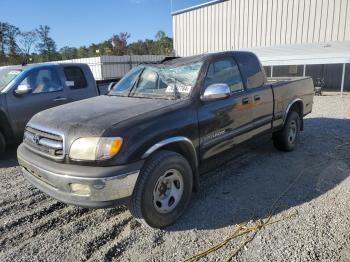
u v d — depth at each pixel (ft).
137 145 9.45
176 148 11.32
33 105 19.92
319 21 59.93
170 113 10.69
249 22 70.23
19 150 11.48
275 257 8.83
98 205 9.11
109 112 10.68
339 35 57.93
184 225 10.77
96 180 8.83
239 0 71.10
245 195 12.94
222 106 12.66
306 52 52.75
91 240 10.11
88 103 12.44
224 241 9.71
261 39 68.90
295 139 18.99
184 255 9.13
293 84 18.13
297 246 9.27
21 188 14.48
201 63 12.82
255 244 9.50
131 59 85.10
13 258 9.29
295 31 63.46
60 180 9.27
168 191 10.63
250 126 14.53
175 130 10.59
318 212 11.23
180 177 10.91
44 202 12.92
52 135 9.98
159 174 9.99
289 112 18.12
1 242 10.16
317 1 59.57
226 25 74.59
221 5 74.74
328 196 12.49
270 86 16.11
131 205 9.84
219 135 12.63
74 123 9.89
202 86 12.19
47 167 9.61
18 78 19.65
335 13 57.77
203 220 11.04
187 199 11.25
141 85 13.70
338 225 10.31
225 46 75.72
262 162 16.94
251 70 15.29
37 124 10.85
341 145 19.72
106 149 9.02
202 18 79.25
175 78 12.82
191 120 11.25
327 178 14.38
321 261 8.58
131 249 9.55
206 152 12.14
